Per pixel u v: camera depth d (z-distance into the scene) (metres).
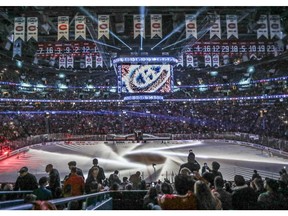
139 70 39.41
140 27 21.88
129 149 36.69
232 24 21.59
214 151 34.06
